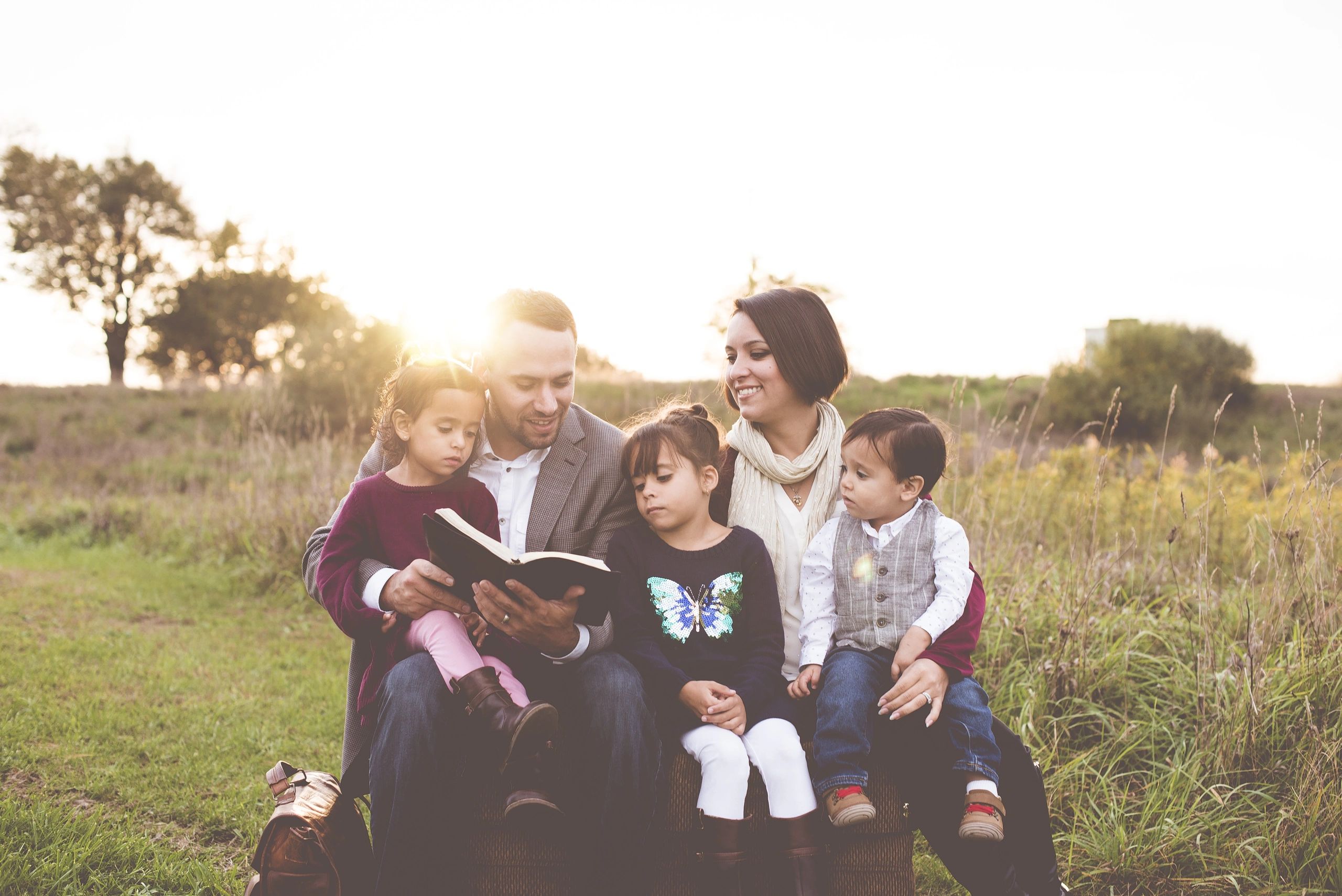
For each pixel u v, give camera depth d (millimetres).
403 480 2482
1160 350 20953
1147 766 3527
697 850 2168
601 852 2133
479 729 2121
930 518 2521
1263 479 4082
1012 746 2365
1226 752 3318
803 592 2566
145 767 3816
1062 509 6191
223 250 46312
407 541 2414
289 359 18891
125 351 46906
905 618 2410
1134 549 4777
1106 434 4371
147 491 12320
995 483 5949
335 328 19094
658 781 2197
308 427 10758
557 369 2498
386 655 2314
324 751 4129
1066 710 3738
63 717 4285
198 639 6113
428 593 2215
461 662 2184
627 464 2480
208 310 44719
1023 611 4211
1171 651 3994
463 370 2432
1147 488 6820
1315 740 3141
